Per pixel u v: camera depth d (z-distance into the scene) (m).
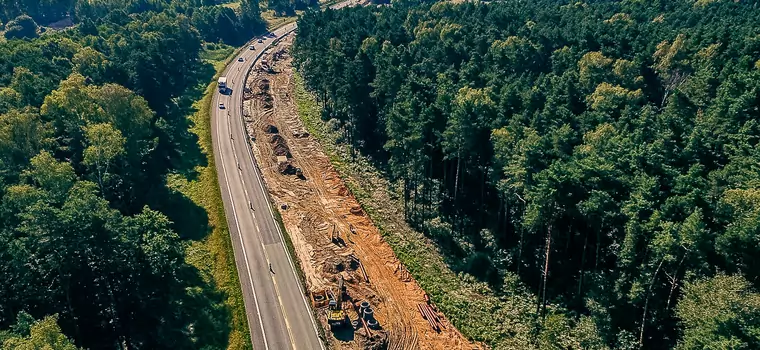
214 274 72.62
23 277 50.66
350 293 69.94
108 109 87.50
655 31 123.25
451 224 86.25
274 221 85.81
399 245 81.62
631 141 71.94
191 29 172.00
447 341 63.12
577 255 74.50
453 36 135.12
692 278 54.19
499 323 66.50
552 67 113.31
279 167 104.00
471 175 90.31
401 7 188.25
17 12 193.62
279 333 62.41
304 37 163.00
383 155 108.69
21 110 81.75
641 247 59.78
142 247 61.28
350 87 106.75
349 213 89.81
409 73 104.88
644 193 58.66
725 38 108.25
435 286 72.94
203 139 115.94
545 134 75.94
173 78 141.88
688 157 70.38
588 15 144.88
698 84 94.69
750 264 52.59
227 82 154.75
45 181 67.69
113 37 134.00
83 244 51.59
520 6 166.38
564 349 62.06
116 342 57.78
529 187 65.44
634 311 61.88
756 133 74.56
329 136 119.88
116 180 79.88
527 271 74.62
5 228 56.44
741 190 56.38
